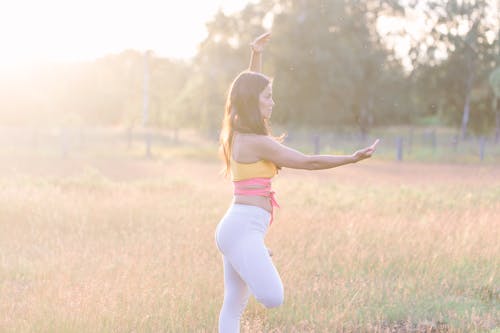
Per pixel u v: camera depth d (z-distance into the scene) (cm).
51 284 562
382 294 563
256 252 353
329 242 763
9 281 597
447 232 814
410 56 5478
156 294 525
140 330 460
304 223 877
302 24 5031
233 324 382
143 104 6444
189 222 888
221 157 379
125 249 709
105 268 614
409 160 2911
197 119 4891
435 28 5359
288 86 5006
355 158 334
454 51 5281
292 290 561
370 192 1298
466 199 1170
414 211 1058
